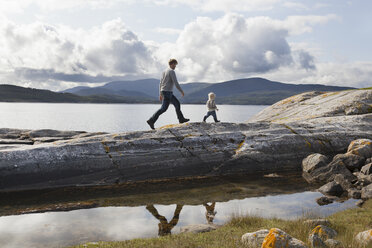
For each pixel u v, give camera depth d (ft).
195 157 40.27
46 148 36.11
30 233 19.97
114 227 21.15
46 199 29.25
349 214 22.59
